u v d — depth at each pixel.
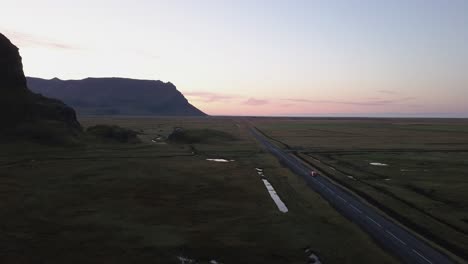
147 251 34.91
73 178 66.38
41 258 32.25
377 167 86.12
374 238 38.84
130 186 61.62
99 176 68.75
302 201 54.28
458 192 59.00
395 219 45.84
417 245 36.66
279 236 39.34
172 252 34.91
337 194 58.69
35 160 84.44
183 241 37.56
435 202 53.19
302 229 41.53
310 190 61.53
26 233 38.19
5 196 52.12
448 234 39.44
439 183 66.56
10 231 38.47
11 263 30.78
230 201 54.19
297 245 36.84
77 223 42.19
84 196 54.41
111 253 34.09
